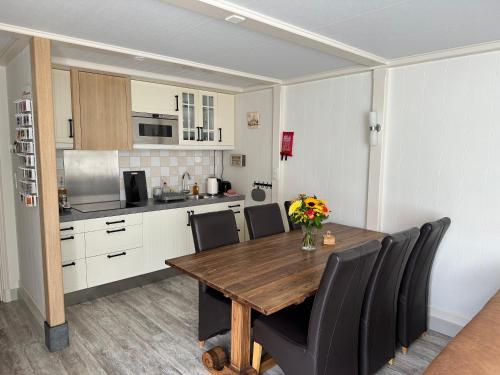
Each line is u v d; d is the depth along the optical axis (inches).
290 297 71.2
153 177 170.2
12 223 132.0
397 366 96.1
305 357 72.0
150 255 148.9
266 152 167.9
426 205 116.8
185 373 92.5
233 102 181.3
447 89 109.7
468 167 107.3
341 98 136.7
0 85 124.3
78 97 127.5
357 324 80.0
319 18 81.3
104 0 72.8
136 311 127.4
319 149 145.5
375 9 75.6
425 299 109.6
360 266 70.5
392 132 123.0
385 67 120.4
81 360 97.7
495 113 101.3
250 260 93.7
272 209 127.0
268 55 115.0
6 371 92.7
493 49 98.9
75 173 146.4
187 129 163.2
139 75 137.5
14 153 121.0
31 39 93.0
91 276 132.3
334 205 142.3
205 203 165.0
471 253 108.3
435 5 73.1
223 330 96.0
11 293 133.9
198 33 93.5
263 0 71.4
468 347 57.3
